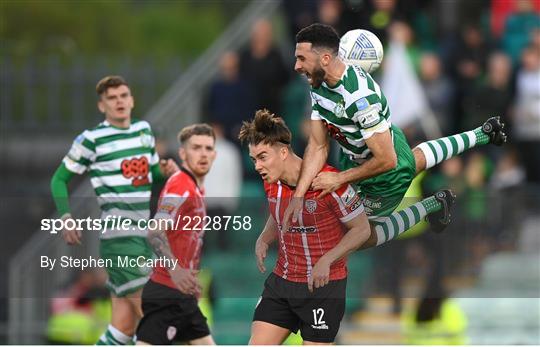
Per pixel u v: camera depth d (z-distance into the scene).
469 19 51.28
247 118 48.69
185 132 32.25
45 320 40.28
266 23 49.38
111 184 33.31
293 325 30.95
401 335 39.59
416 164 31.52
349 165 31.16
